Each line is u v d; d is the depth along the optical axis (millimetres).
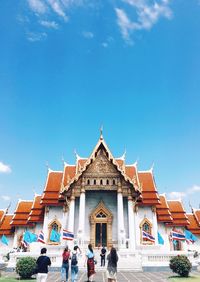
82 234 37562
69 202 40938
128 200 40500
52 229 46031
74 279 18219
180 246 49938
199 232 53156
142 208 46812
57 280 22391
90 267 19766
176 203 55219
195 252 42812
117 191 40719
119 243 36938
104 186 41031
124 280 22297
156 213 48688
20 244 49219
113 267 16297
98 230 41406
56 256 31250
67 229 39781
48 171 52812
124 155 51938
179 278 22625
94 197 43094
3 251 48344
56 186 49844
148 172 52938
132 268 29906
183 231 50062
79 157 50625
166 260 32094
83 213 39219
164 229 49750
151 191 48125
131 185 40906
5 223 54656
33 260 22109
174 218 51781
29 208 53094
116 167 41531
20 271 21453
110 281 16109
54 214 46844
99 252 37156
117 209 40656
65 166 51281
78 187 41219
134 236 38531
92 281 21453
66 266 19312
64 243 39438
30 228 50125
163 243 46344
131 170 50469
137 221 43188
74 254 18703
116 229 41312
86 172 41719
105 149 42750
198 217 56375
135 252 31688
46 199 47281
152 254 32281
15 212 52000
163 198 52375
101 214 42188
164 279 22672
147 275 26047
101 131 43688
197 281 20812
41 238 38438
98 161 42375
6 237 52469
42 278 14266
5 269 29219
